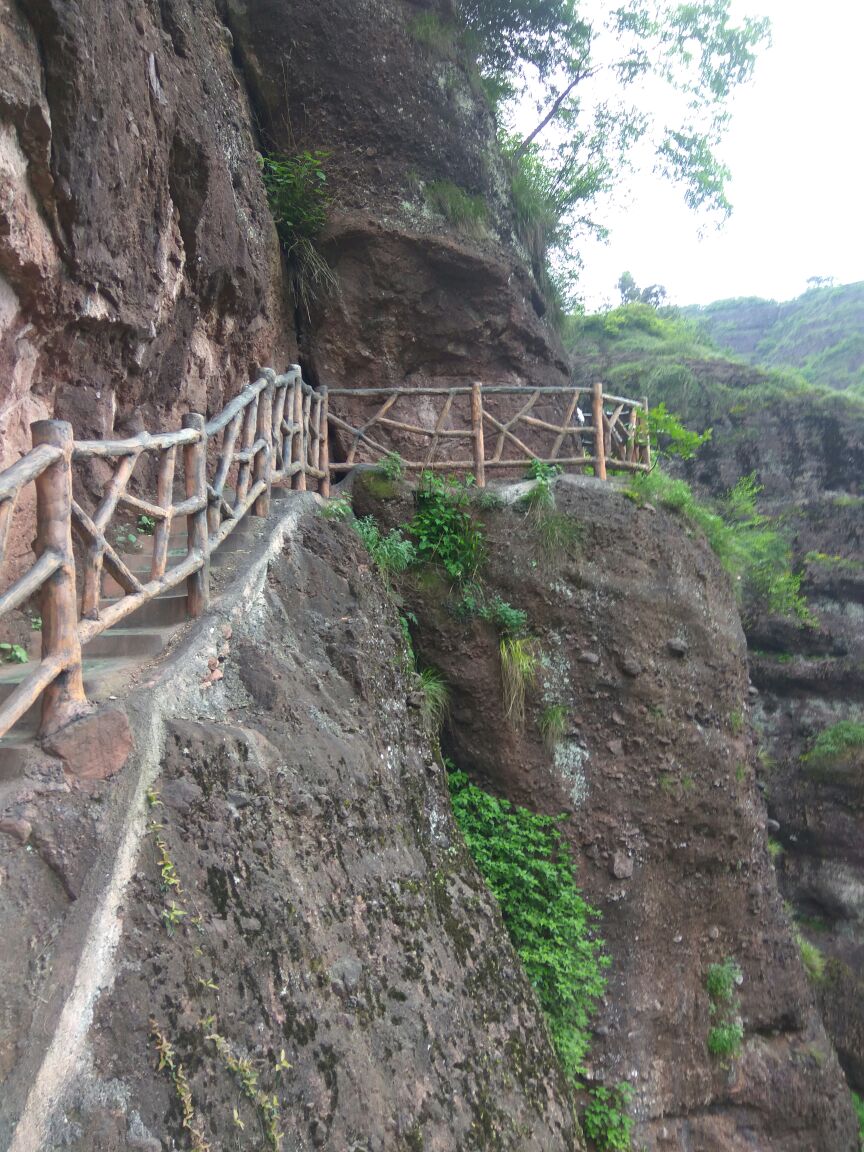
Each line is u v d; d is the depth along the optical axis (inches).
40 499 126.0
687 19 562.9
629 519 312.8
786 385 755.4
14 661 163.9
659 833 291.0
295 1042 119.3
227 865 125.6
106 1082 94.6
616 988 274.1
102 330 198.8
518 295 391.5
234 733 146.7
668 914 290.4
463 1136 144.7
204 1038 105.9
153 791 122.6
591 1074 262.1
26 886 106.3
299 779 156.9
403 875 175.9
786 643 589.6
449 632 286.4
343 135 365.7
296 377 262.4
